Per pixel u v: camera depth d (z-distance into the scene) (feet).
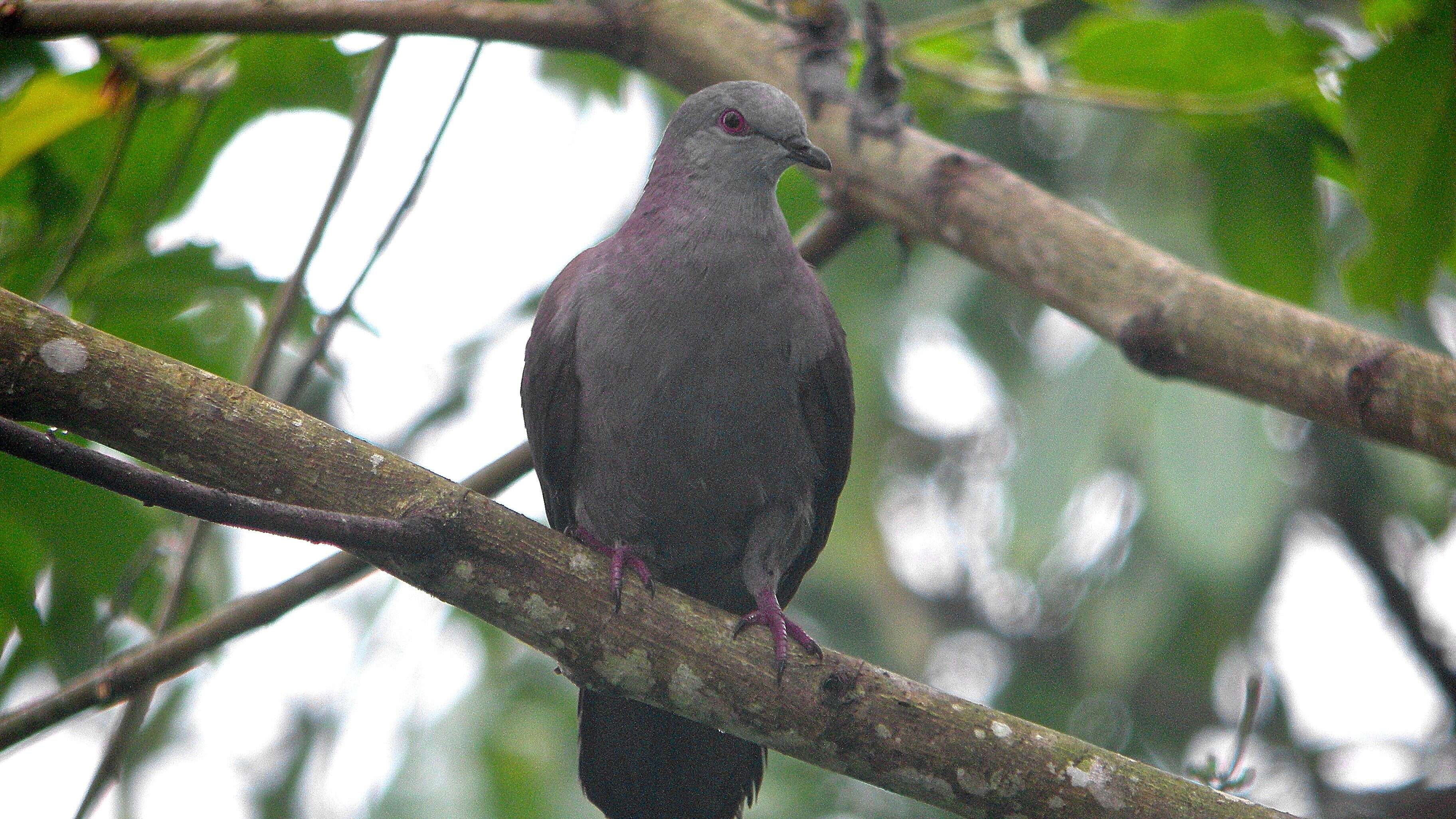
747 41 26.81
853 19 35.58
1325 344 19.15
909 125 24.97
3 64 30.37
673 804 25.70
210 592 35.83
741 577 27.86
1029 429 42.34
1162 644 44.98
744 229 25.96
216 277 26.21
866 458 48.19
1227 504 33.91
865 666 20.63
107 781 24.43
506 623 20.26
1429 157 22.16
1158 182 38.47
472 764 39.75
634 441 26.07
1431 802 45.98
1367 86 22.02
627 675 20.67
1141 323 20.86
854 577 48.19
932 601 54.90
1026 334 46.16
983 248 23.30
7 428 15.61
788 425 26.30
